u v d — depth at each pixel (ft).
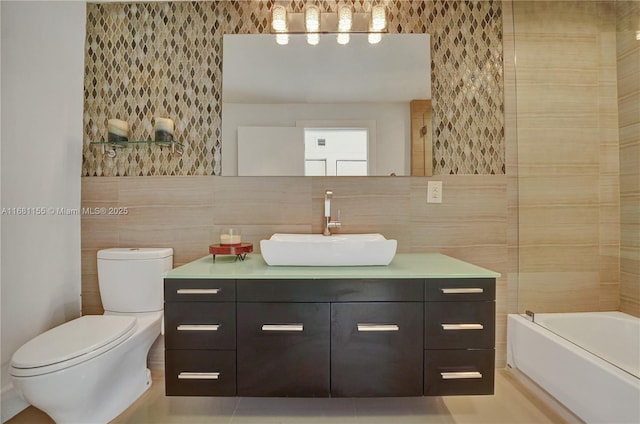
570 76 5.60
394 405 4.71
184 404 4.74
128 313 5.16
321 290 3.91
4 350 4.55
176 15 5.64
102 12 5.62
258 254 5.46
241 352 3.92
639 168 5.42
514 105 5.63
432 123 5.62
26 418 4.50
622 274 5.56
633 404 3.49
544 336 4.83
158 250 5.31
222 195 5.65
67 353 3.59
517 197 5.63
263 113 5.58
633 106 5.46
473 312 3.94
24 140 4.84
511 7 5.62
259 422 4.34
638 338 5.24
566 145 5.62
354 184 5.65
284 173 5.60
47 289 5.14
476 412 4.55
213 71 5.65
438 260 4.88
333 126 5.60
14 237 4.71
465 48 5.64
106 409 4.21
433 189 5.63
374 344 3.92
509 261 5.63
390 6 5.64
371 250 4.23
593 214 5.62
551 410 4.58
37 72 5.01
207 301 3.92
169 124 5.39
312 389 3.93
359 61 5.58
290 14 5.58
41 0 5.06
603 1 5.57
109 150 5.60
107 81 5.64
